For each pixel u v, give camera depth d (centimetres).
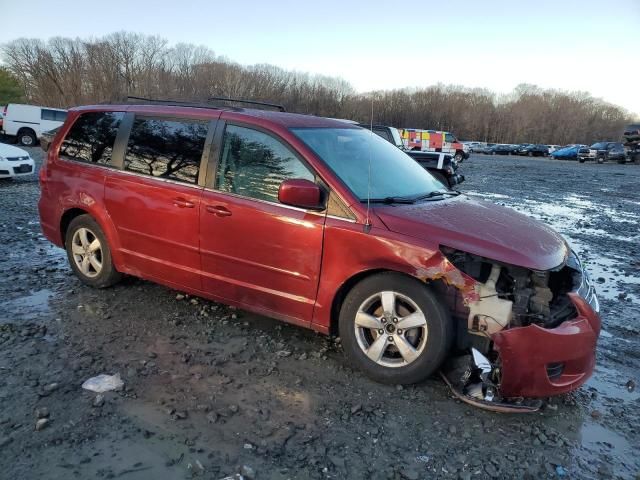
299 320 383
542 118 10719
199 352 388
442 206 388
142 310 461
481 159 4697
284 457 276
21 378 338
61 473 254
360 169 398
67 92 7819
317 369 372
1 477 249
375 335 363
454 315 342
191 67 8019
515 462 283
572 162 4944
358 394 341
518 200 1517
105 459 266
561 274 372
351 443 291
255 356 386
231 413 312
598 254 816
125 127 468
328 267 361
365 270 349
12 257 617
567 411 338
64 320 433
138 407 313
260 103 496
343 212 359
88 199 477
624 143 4759
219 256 407
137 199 445
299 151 380
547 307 324
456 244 329
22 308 455
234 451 278
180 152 431
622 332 484
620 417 335
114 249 471
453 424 313
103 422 296
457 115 10062
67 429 288
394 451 286
